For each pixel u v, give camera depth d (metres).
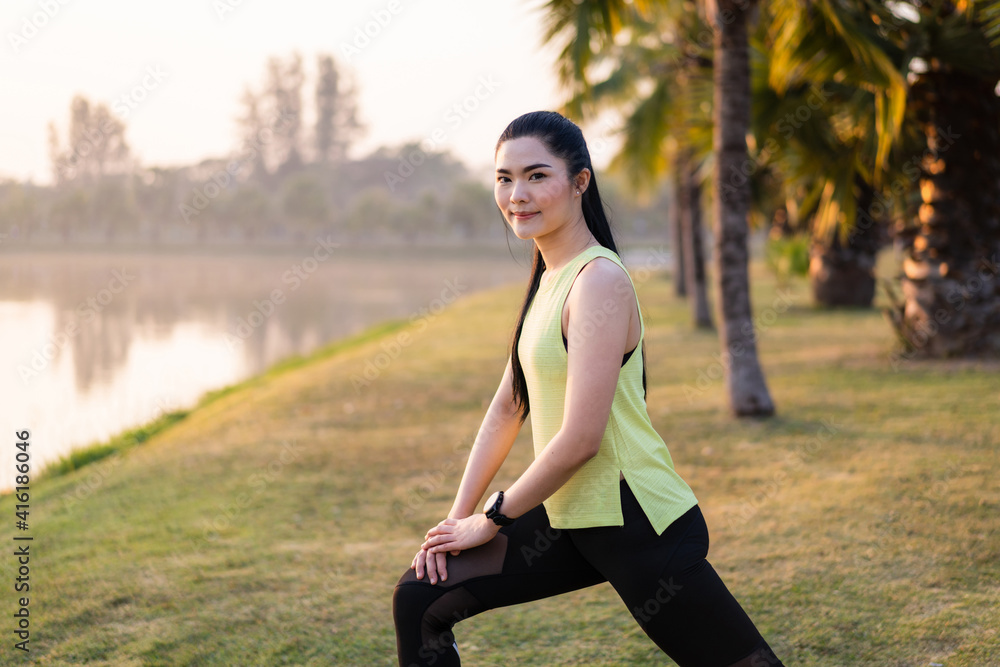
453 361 9.62
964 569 2.94
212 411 7.46
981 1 5.38
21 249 45.00
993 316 7.16
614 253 1.57
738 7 5.76
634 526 1.50
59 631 2.81
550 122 1.55
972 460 4.24
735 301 5.84
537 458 1.56
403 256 67.25
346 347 12.84
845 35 5.34
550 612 2.91
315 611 2.94
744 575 3.06
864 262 13.30
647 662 2.49
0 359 11.67
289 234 84.69
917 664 2.33
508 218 1.59
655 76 12.54
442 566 1.57
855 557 3.13
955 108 6.93
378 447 5.60
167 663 2.58
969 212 7.10
